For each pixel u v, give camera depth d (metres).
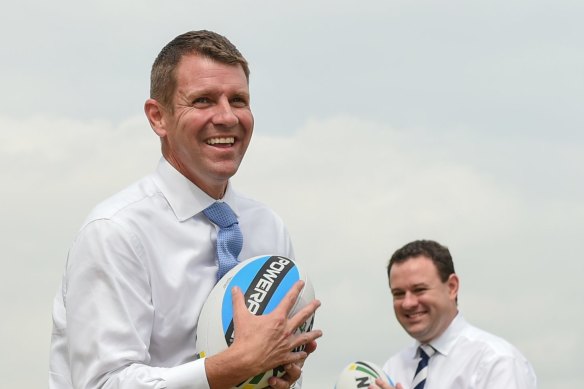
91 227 3.73
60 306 3.96
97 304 3.65
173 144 3.86
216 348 3.66
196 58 3.78
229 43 3.89
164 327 3.80
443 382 6.66
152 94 3.92
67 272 3.80
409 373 6.97
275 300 3.67
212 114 3.76
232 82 3.79
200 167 3.80
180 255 3.85
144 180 3.96
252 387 3.63
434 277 6.72
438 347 6.77
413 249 6.89
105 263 3.67
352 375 5.33
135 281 3.71
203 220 3.94
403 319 6.82
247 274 3.76
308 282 3.81
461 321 6.84
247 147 3.89
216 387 3.51
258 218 4.21
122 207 3.79
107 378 3.59
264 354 3.50
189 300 3.83
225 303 3.70
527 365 6.66
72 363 3.70
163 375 3.51
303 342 3.61
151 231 3.80
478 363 6.62
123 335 3.62
